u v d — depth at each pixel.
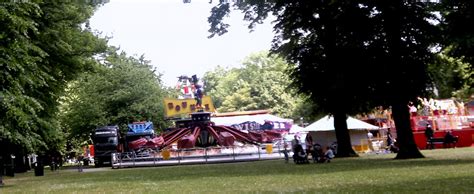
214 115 69.00
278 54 37.22
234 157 44.50
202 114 49.97
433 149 40.78
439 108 54.53
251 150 44.88
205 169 29.75
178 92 78.88
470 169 16.34
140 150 47.97
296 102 106.25
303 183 14.35
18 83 21.86
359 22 27.22
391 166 20.41
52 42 32.59
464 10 20.95
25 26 21.67
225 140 47.25
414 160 24.44
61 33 33.53
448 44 22.11
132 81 70.69
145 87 70.88
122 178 23.94
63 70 36.03
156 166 44.62
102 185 18.86
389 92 27.97
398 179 13.87
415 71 27.59
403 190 10.76
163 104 71.25
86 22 39.47
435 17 26.33
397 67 27.45
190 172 26.72
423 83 27.92
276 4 34.38
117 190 15.45
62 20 33.53
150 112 69.25
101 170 42.62
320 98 34.72
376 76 27.89
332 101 34.22
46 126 30.55
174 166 41.75
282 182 15.23
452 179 12.95
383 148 46.31
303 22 33.84
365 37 27.44
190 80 57.91
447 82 31.03
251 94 115.88
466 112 57.81
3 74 21.00
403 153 27.38
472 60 22.81
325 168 22.20
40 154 44.47
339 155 35.44
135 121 68.44
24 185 22.64
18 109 21.44
